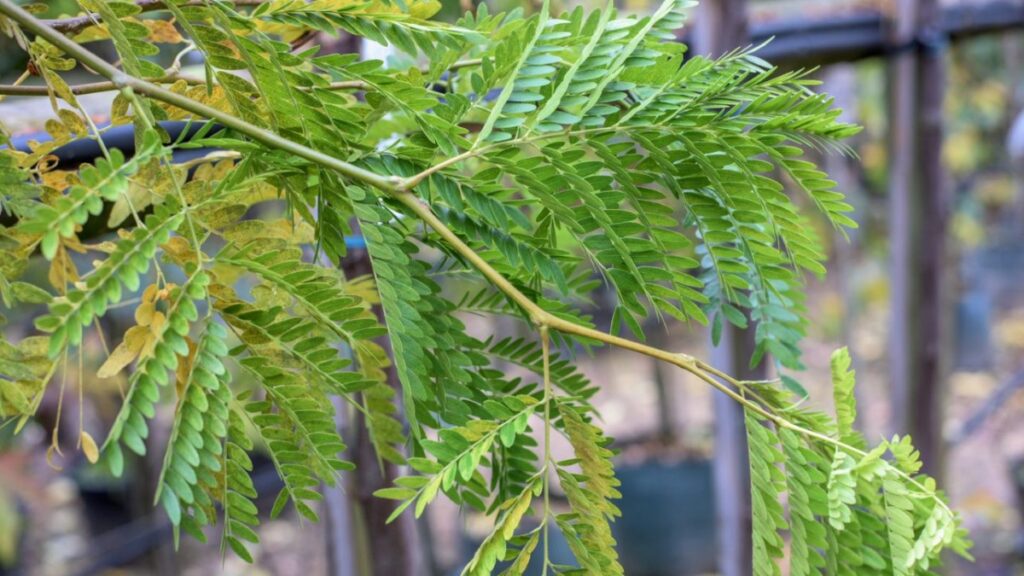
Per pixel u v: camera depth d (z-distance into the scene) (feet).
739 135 2.34
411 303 2.35
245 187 2.26
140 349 2.13
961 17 6.82
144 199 2.54
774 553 2.35
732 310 2.60
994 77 20.01
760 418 2.36
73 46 2.24
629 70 2.43
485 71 2.41
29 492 9.32
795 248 2.51
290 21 2.40
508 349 2.75
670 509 11.45
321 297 2.26
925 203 7.10
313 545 14.03
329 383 2.32
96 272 2.00
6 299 2.22
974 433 17.53
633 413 17.28
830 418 2.40
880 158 16.58
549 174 2.34
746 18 5.58
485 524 11.30
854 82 15.74
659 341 13.65
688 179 2.43
